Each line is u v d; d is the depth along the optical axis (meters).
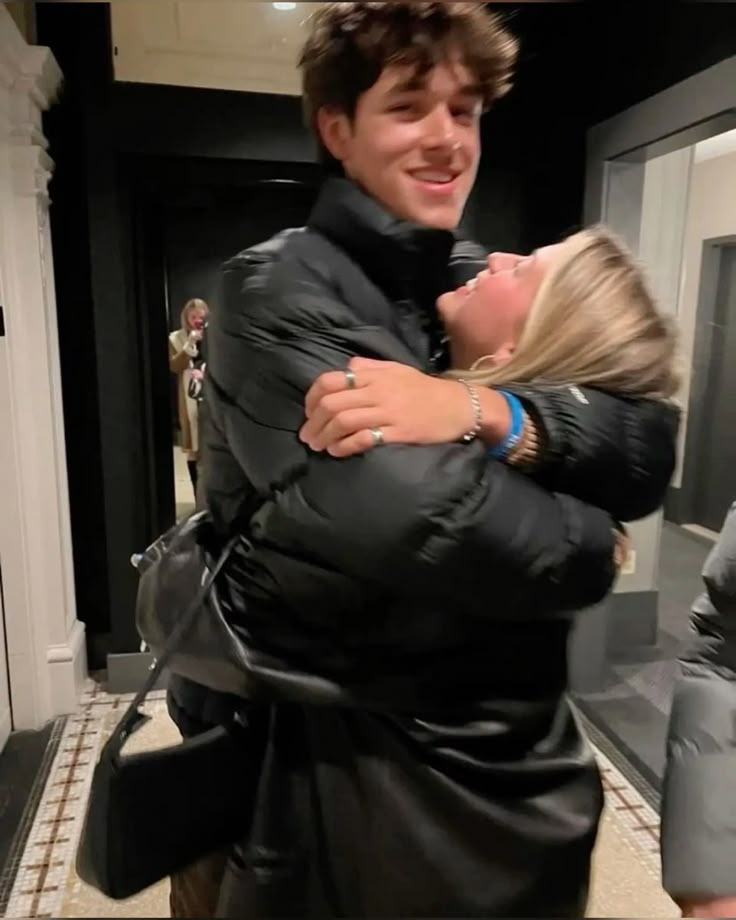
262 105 2.39
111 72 2.30
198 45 2.29
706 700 0.88
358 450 0.61
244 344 0.67
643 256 2.71
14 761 2.23
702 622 0.92
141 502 2.58
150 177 2.43
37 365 2.30
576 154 2.55
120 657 2.56
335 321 0.66
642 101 2.12
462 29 0.72
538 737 0.80
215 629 0.74
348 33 0.71
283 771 0.79
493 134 2.59
